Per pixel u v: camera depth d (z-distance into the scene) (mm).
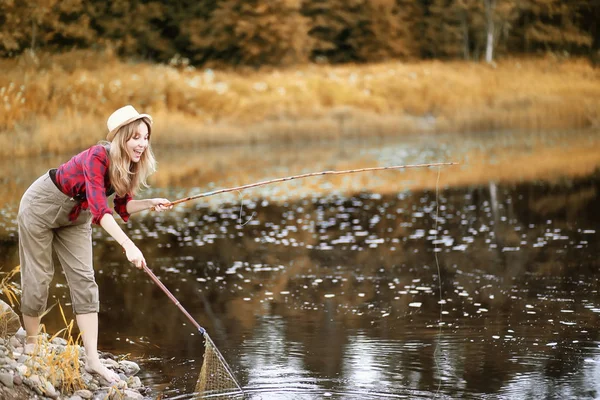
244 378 5008
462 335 5852
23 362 4699
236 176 16031
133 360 5430
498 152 19766
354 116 25953
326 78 29047
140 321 6414
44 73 23906
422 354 5430
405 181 15766
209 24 35312
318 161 18266
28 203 4816
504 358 5305
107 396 4629
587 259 8305
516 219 10953
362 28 39562
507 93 29047
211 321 6387
